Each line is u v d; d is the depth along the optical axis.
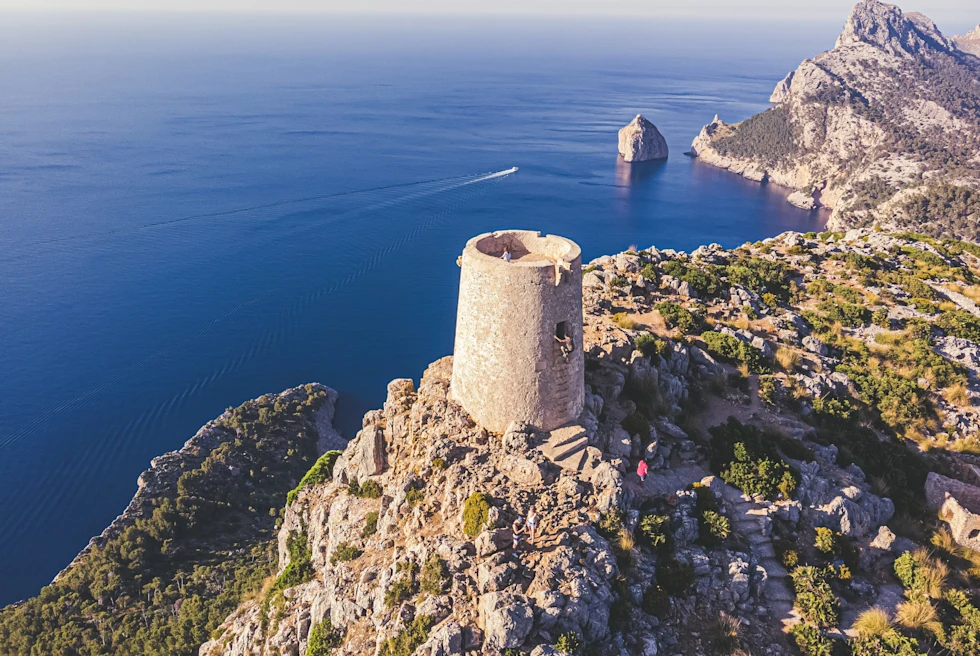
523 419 33.31
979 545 38.44
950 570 35.53
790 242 86.81
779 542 34.06
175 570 79.75
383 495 37.28
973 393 54.88
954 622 31.83
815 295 70.50
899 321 65.19
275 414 111.00
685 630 29.25
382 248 185.62
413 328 144.50
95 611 72.25
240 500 94.31
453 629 25.97
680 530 32.62
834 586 32.94
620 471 33.44
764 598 31.73
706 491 35.12
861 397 51.97
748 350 50.97
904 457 46.06
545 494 31.19
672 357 46.78
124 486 103.00
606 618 27.44
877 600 32.91
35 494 101.12
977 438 50.19
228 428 108.81
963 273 80.06
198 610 65.94
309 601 37.72
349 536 38.00
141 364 130.12
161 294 155.12
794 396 48.03
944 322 65.12
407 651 26.67
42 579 87.12
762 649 29.30
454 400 36.31
